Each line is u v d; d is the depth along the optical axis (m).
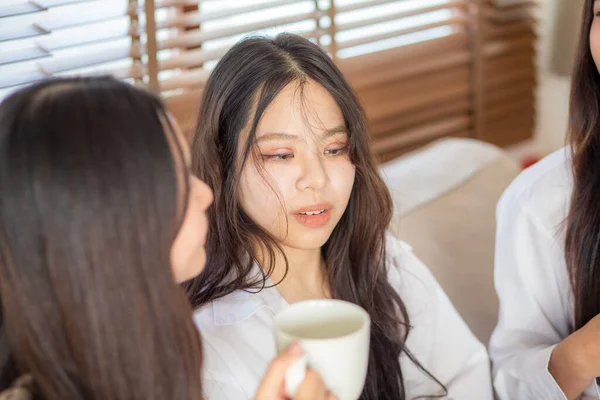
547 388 1.23
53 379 0.65
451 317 1.34
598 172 1.25
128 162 0.63
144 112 0.66
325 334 0.77
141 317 0.65
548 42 2.72
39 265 0.63
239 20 2.02
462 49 2.45
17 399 0.65
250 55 1.08
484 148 1.92
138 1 1.75
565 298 1.37
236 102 1.08
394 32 2.24
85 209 0.62
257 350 1.11
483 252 1.65
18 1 1.64
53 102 0.64
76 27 1.71
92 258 0.63
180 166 0.69
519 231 1.38
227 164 1.10
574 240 1.28
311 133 1.07
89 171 0.62
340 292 1.22
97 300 0.64
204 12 1.89
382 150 2.27
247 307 1.12
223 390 1.05
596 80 1.23
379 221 1.21
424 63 2.36
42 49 1.65
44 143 0.63
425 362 1.30
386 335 1.22
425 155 1.88
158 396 0.67
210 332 1.10
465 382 1.31
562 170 1.39
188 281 1.15
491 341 1.39
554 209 1.37
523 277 1.37
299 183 1.07
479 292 1.59
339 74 1.11
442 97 2.41
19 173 0.62
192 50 1.96
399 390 1.22
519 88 2.61
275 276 1.16
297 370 0.68
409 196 1.71
